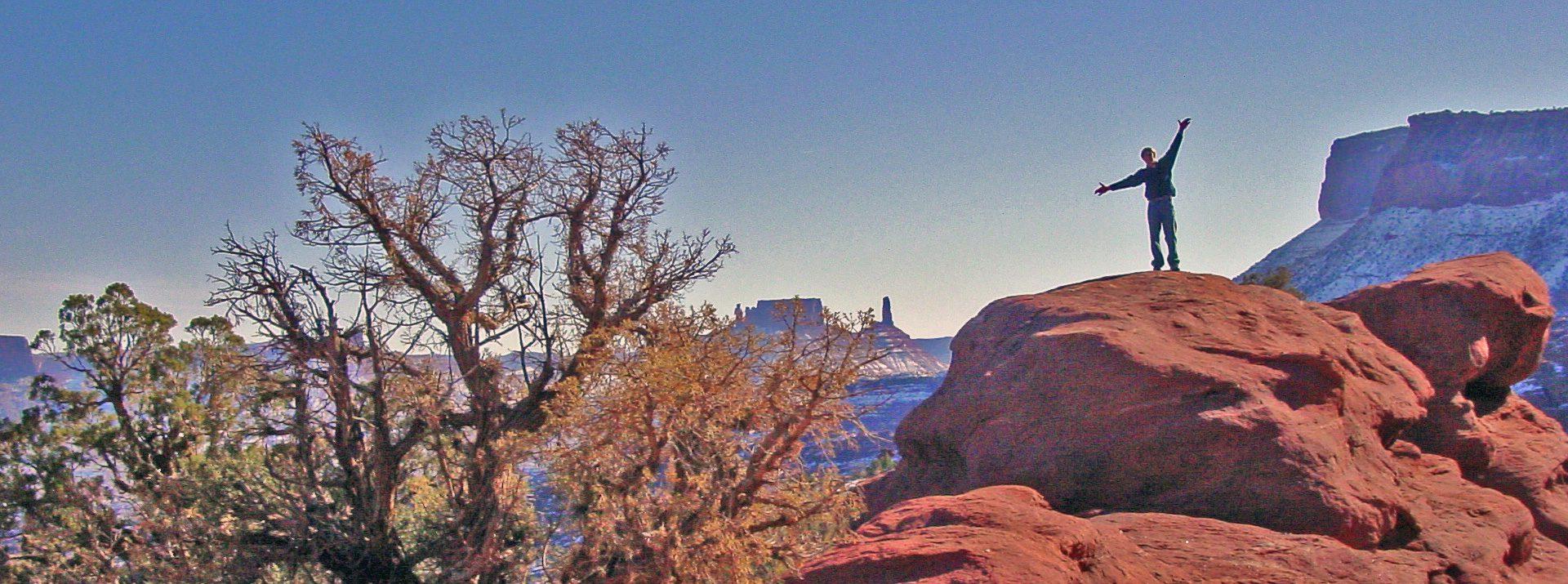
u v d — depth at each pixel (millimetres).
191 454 19984
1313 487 12188
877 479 16156
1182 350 14156
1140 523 11453
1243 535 11094
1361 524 12031
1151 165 18703
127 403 20828
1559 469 17875
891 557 8797
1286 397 13641
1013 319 16188
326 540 15992
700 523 10875
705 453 11500
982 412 14664
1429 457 15781
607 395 11625
